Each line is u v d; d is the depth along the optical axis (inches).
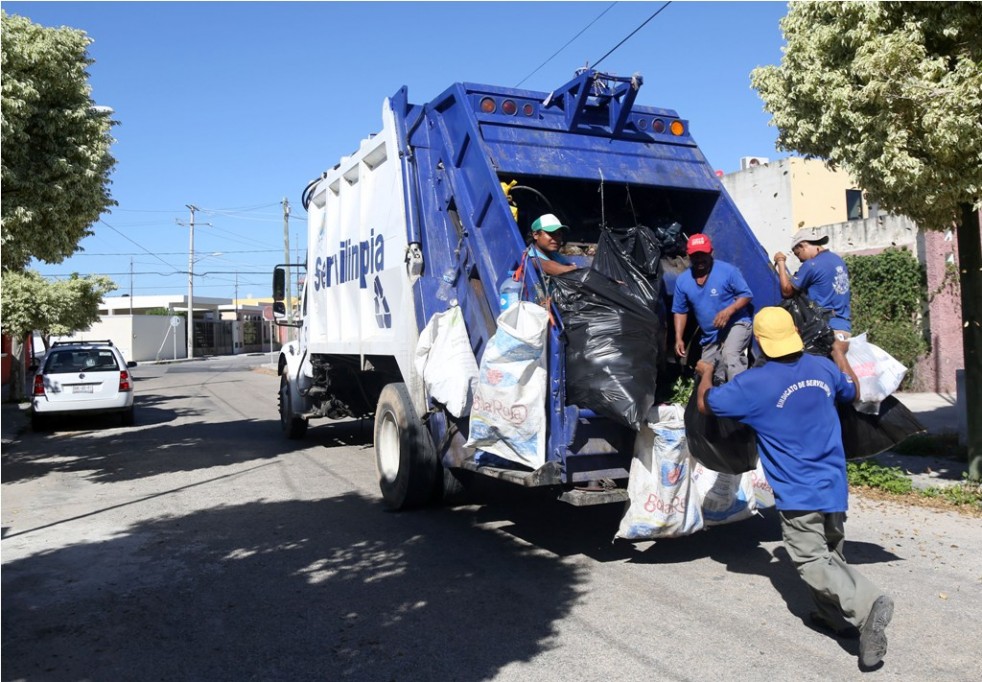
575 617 191.0
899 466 346.0
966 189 254.5
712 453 188.4
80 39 395.5
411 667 166.6
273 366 1644.9
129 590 218.2
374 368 345.7
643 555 239.6
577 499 207.5
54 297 821.9
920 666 161.6
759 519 277.3
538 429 208.2
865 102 262.1
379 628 187.8
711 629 182.1
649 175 272.7
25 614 201.0
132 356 2101.4
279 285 492.4
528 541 257.8
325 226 407.5
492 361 210.5
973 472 308.7
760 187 863.7
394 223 298.2
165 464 422.0
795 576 217.2
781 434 169.0
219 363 1924.2
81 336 2080.5
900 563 226.4
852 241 712.4
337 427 560.7
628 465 220.2
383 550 250.4
